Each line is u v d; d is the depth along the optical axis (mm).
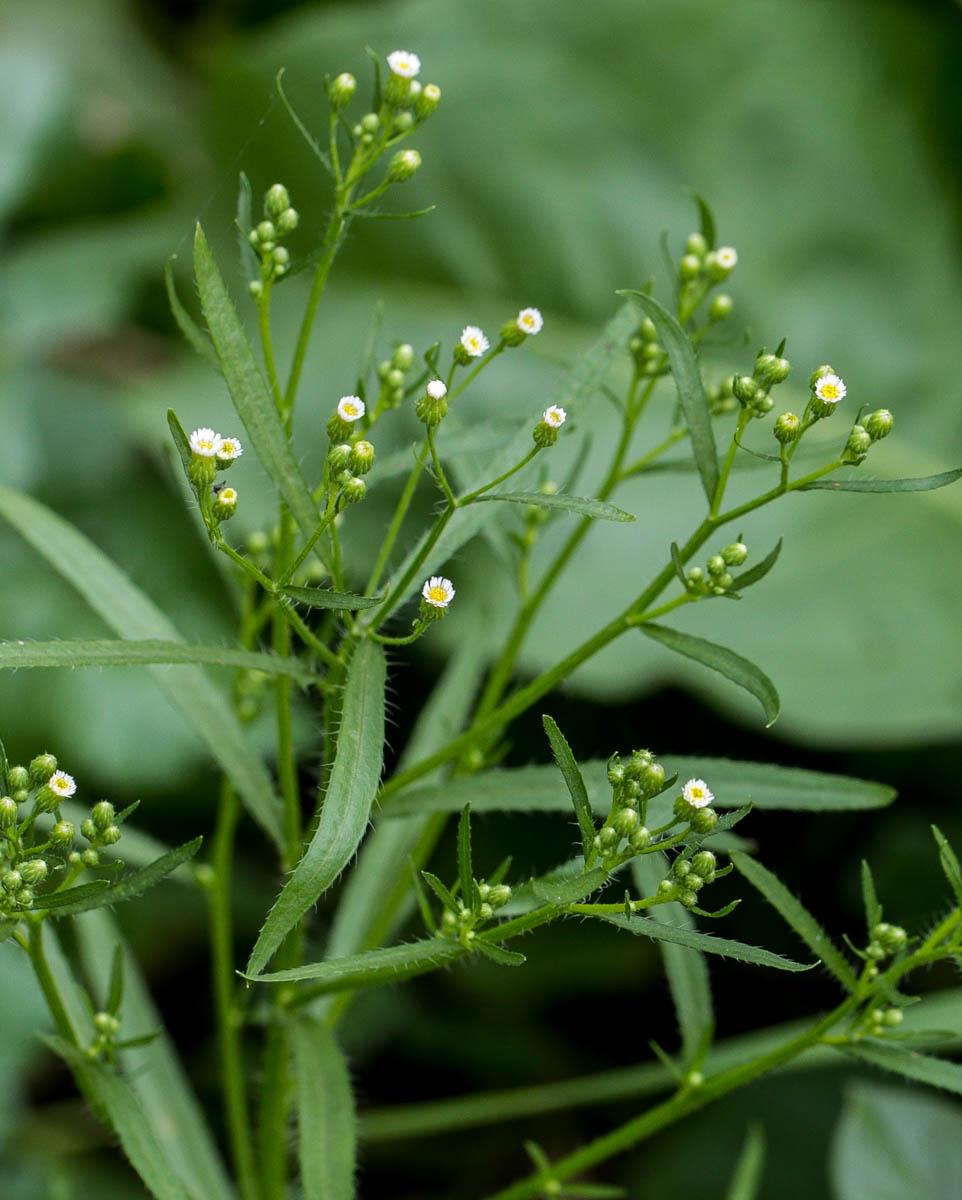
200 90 1621
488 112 1271
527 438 770
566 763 732
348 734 737
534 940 1132
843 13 1286
